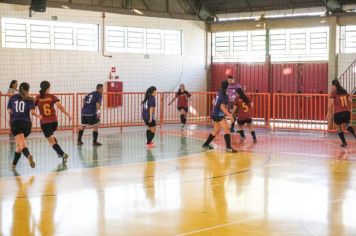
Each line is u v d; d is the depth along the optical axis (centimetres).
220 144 1675
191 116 2659
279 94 2125
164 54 2591
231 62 2716
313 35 2453
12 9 2061
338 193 956
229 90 1981
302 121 2264
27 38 2120
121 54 2417
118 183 1052
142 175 1141
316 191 973
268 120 2186
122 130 2164
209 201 894
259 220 771
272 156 1418
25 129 1202
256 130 2128
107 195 940
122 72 2423
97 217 787
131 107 2439
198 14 2727
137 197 924
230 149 1495
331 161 1329
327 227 734
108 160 1354
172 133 2028
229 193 958
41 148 1590
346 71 2297
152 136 1622
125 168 1231
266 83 2602
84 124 1658
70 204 871
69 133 2031
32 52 2123
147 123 1612
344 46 2369
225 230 718
